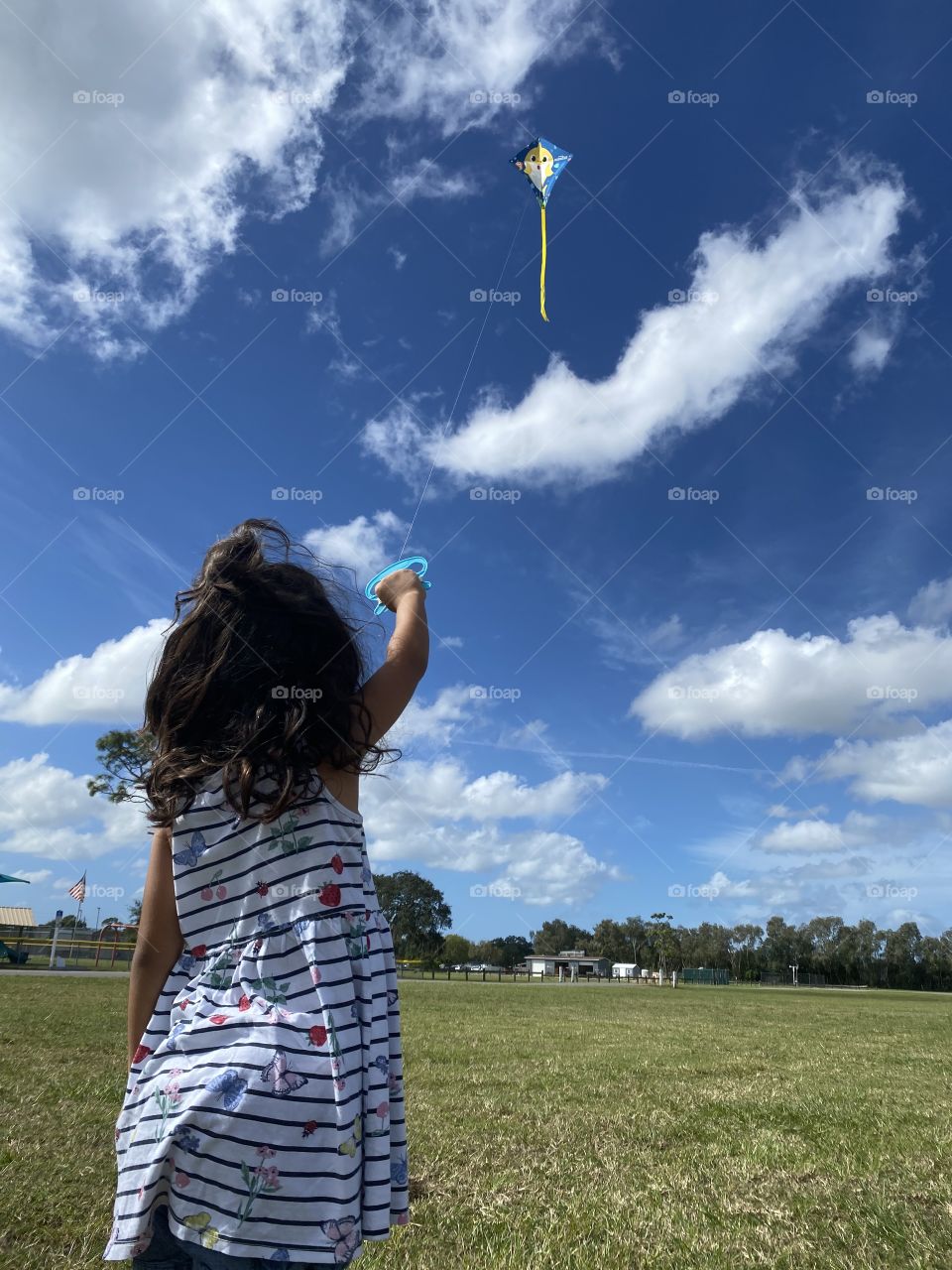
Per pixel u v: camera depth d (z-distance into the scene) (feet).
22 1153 14.51
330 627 4.44
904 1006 112.98
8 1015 38.83
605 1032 47.11
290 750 4.08
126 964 121.29
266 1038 3.67
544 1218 12.29
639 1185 14.26
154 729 4.35
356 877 4.19
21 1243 10.43
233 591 4.36
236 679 4.19
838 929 331.77
